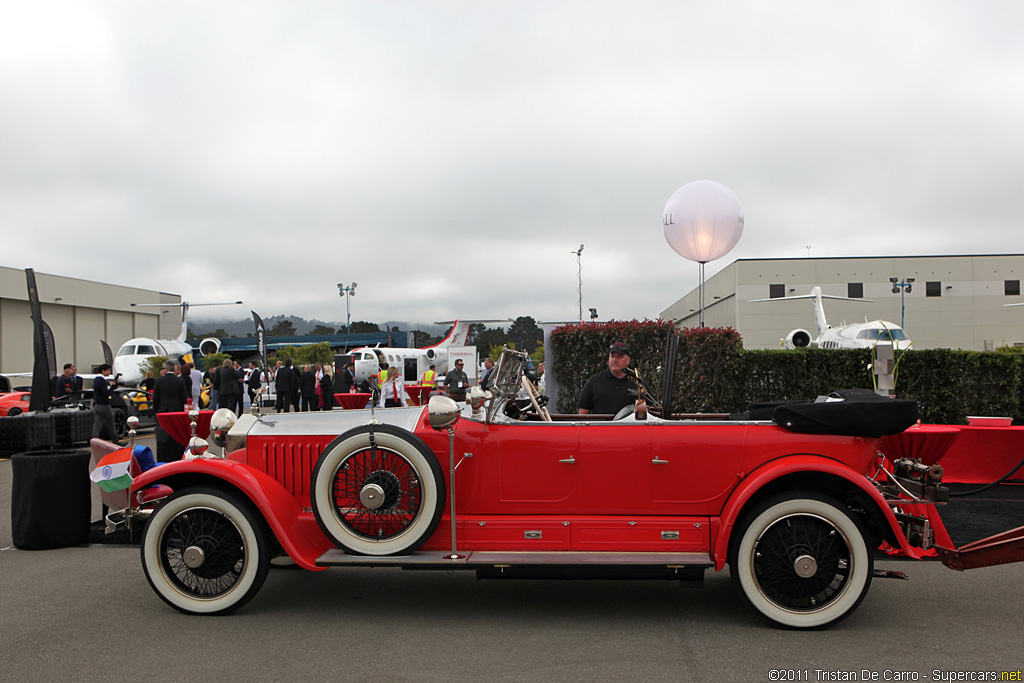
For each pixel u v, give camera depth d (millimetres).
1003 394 10562
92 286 49812
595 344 10461
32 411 12703
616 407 6125
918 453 4863
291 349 48156
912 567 5230
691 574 4000
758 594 3904
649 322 10570
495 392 4176
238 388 16297
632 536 4066
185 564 4160
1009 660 3482
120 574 5156
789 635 3842
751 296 47344
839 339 26469
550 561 3881
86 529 6098
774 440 4051
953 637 3797
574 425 4164
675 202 9945
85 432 13125
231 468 4148
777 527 3896
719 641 3766
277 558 4961
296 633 3939
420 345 47844
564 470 4121
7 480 9930
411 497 4105
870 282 47188
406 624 4094
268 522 4094
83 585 4879
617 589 4793
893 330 24484
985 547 3992
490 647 3705
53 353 17078
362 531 4152
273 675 3346
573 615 4242
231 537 4211
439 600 4566
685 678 3279
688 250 10023
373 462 4109
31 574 5160
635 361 10477
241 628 4023
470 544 4137
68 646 3744
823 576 3877
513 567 4062
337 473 4086
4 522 7094
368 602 4527
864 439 4031
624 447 4086
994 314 47125
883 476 4500
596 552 4074
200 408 18594
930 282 47281
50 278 45656
